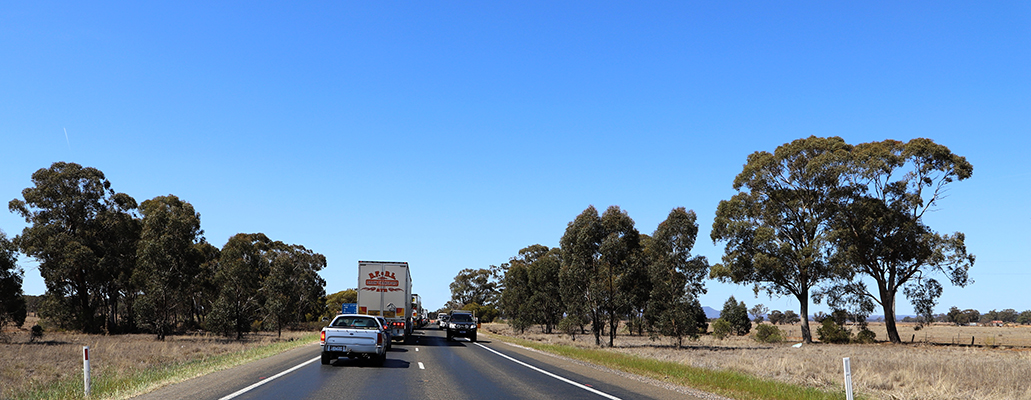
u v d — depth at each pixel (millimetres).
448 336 41531
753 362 23547
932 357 29562
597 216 40656
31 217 60312
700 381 15703
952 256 50125
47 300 59062
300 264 80875
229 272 50062
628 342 49031
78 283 62469
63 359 23734
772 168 55406
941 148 50031
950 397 13961
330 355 19344
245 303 51562
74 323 60062
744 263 54344
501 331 75250
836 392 13773
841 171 51625
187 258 47969
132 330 64250
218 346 35312
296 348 31000
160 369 18422
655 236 51688
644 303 39469
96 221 62562
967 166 49438
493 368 19672
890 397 13859
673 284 41406
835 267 51750
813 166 52062
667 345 44250
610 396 13102
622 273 39125
